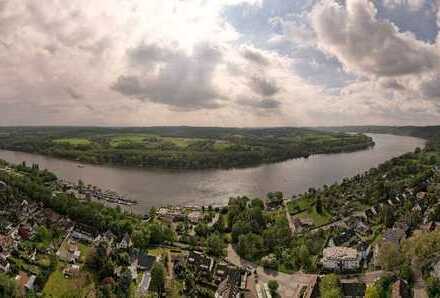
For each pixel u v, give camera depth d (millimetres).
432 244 196125
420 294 171000
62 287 187500
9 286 172000
